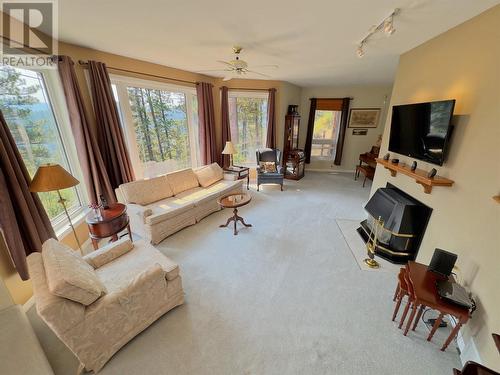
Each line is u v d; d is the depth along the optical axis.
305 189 5.28
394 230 2.52
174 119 4.31
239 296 2.12
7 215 1.73
